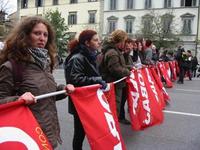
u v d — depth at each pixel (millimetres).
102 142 4004
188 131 7070
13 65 3062
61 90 3598
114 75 6094
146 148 5895
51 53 3416
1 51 3150
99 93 4219
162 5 55938
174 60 18750
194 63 26781
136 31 56312
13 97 2963
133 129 6656
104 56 6133
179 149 5906
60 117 7969
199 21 54250
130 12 58500
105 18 60844
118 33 6188
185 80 20734
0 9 40375
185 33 54719
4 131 2754
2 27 21188
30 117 2951
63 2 65125
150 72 7609
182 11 54969
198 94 12930
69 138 6305
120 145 4363
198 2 54375
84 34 4539
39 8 68062
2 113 2775
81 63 4453
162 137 6559
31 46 3184
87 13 62594
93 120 3951
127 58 7102
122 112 7332
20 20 3275
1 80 3039
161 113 7391
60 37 49469
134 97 6418
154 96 7258
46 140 3006
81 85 4426
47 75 3232
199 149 5957
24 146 2832
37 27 3184
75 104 3789
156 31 53250
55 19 51656
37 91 3098
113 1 60188
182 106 9883
